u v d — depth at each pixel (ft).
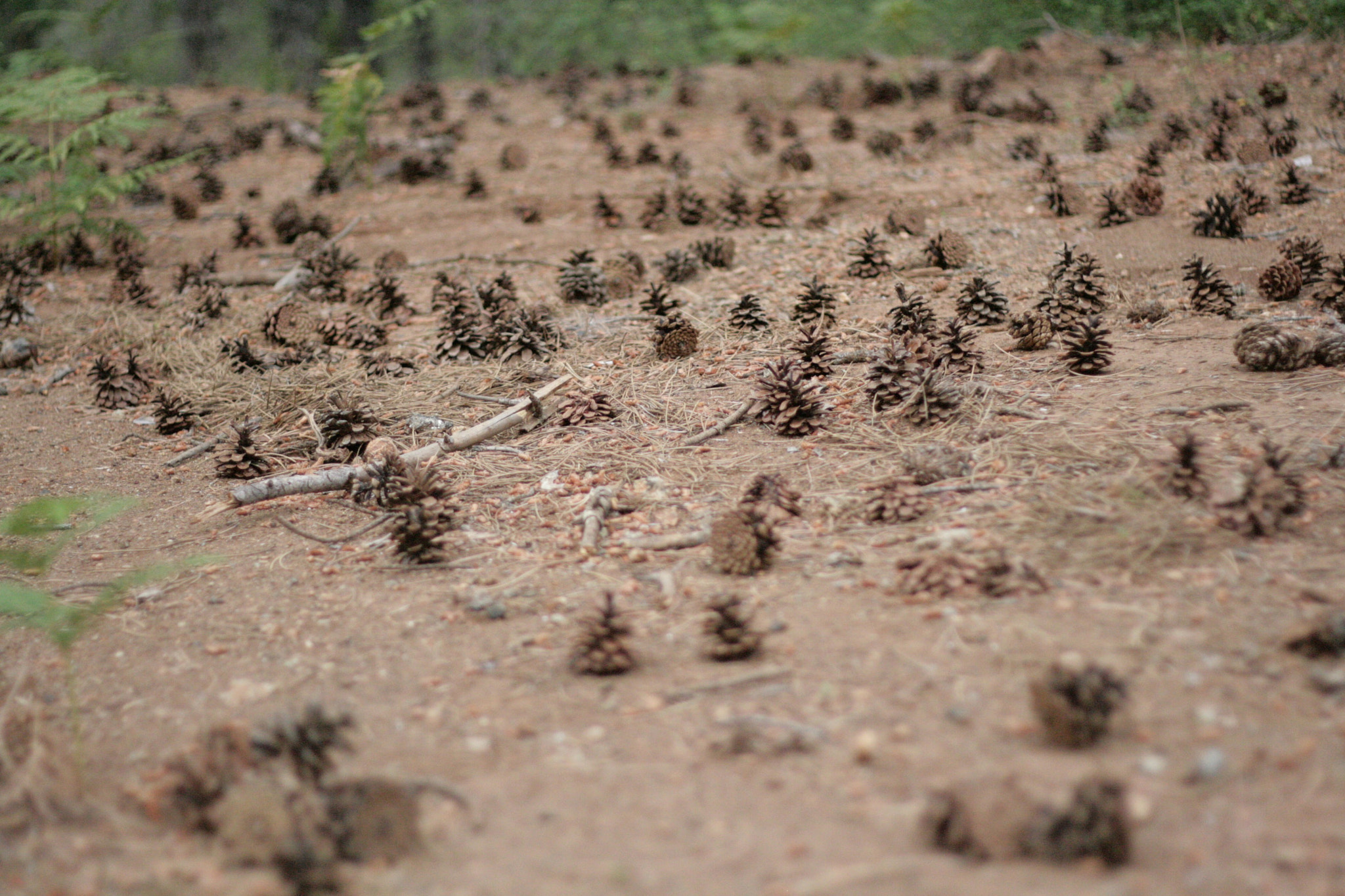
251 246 32.81
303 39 73.26
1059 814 7.14
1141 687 9.02
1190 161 31.07
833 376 18.56
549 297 25.05
